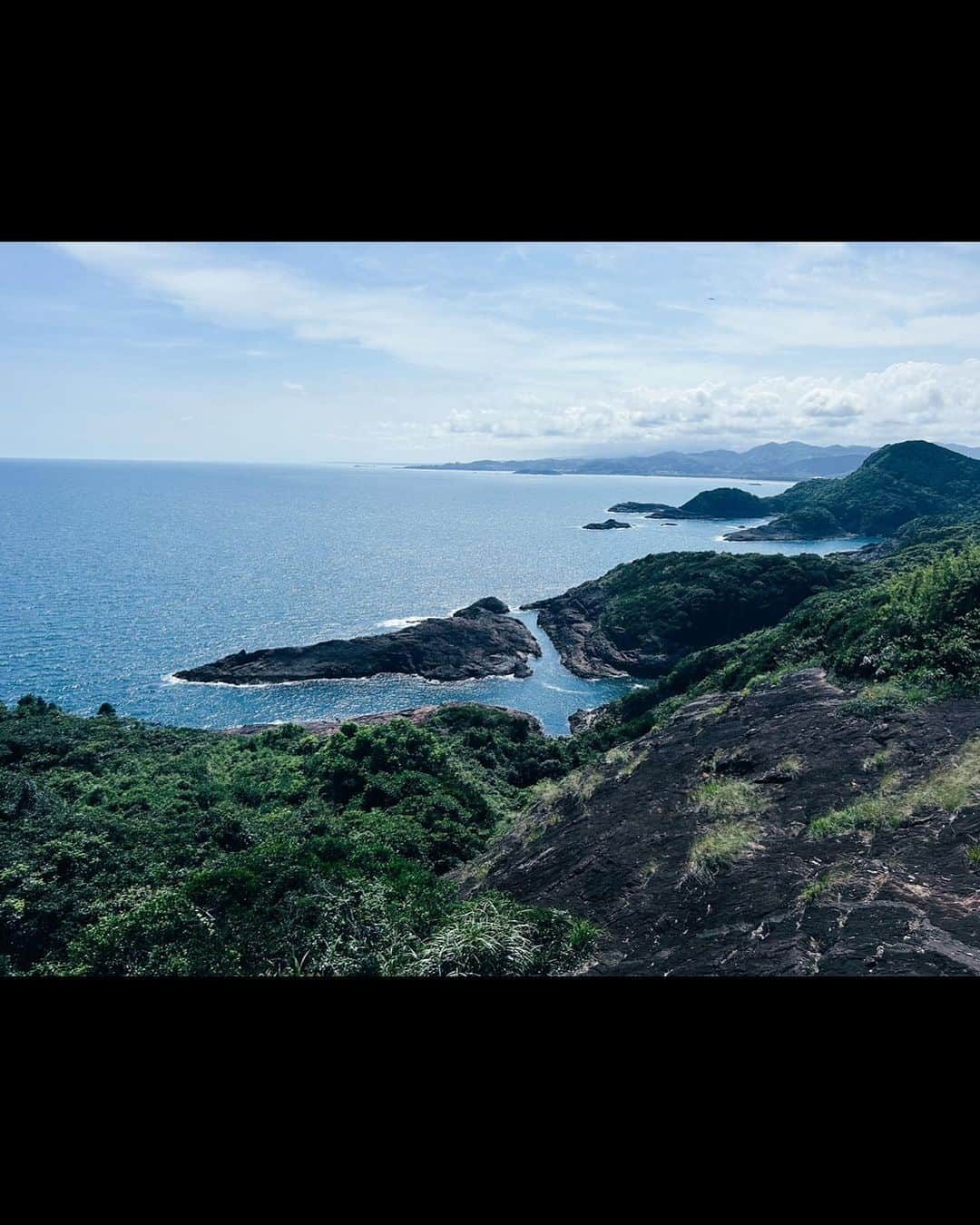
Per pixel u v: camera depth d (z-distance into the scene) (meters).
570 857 8.70
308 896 7.26
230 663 55.06
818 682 11.74
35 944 11.49
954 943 4.31
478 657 58.28
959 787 6.40
